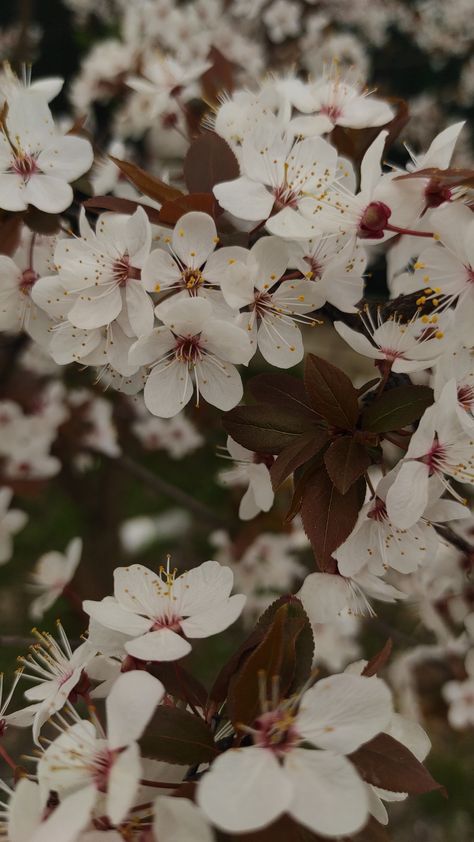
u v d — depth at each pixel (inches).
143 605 11.8
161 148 21.1
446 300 12.5
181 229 12.1
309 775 10.5
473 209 12.5
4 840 10.9
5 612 30.8
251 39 23.5
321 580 12.4
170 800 10.4
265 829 10.7
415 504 11.8
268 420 12.2
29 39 30.1
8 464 20.8
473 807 26.0
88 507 29.1
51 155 13.0
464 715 17.3
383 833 11.1
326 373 11.9
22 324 13.6
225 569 12.0
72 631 29.3
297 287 12.4
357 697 10.8
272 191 12.6
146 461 35.8
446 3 34.2
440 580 16.0
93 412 23.4
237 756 10.6
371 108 13.5
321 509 11.9
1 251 13.3
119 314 12.4
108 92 19.6
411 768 11.0
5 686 27.5
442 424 11.9
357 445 11.9
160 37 21.0
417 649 17.7
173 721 11.1
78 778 10.7
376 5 32.0
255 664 10.9
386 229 12.4
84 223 12.5
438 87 38.5
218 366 12.2
